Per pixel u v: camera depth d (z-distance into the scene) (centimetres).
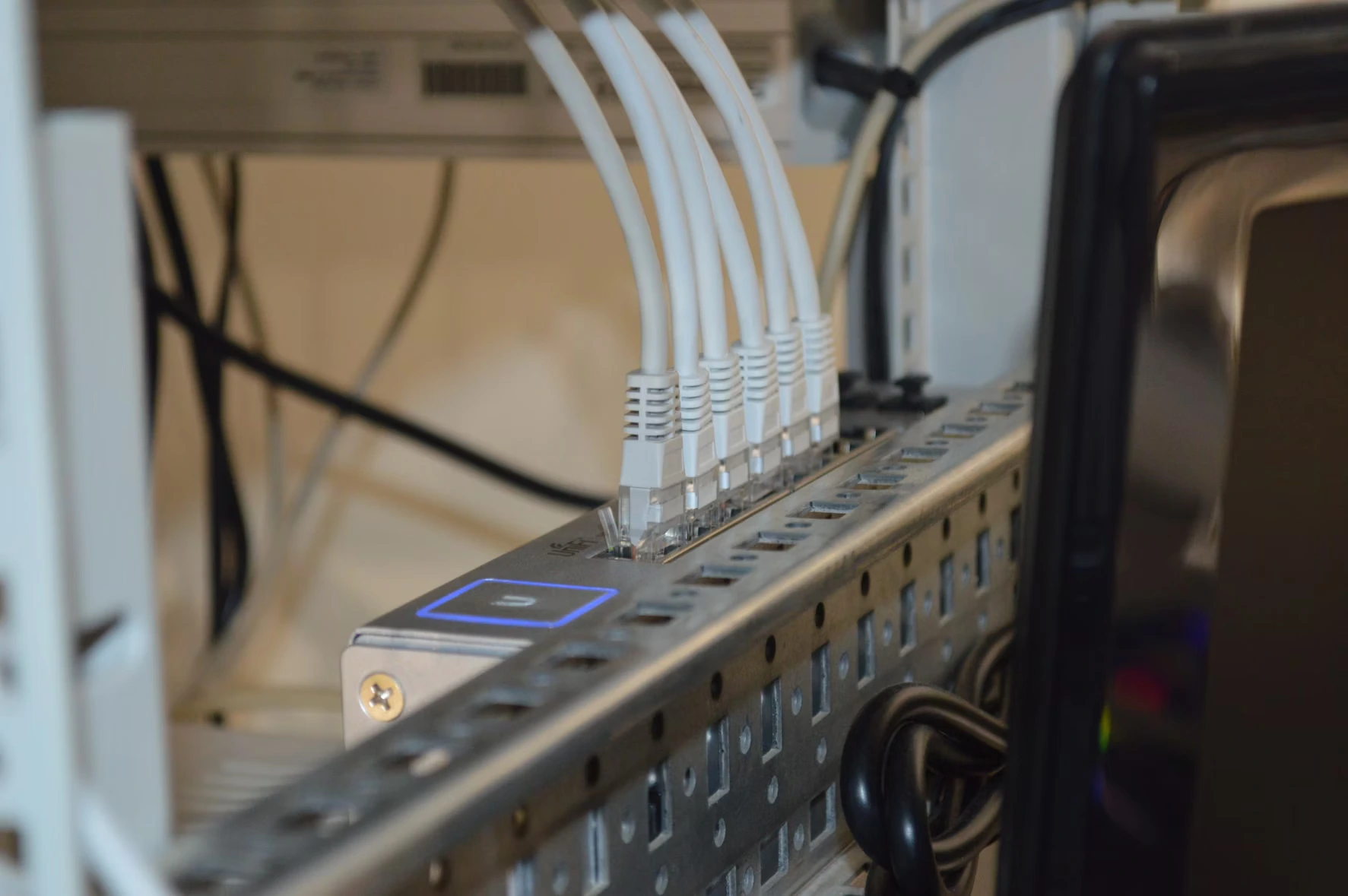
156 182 90
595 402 100
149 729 19
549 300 99
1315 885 32
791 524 37
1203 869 27
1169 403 24
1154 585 25
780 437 44
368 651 31
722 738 33
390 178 101
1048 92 61
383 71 62
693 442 38
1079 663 24
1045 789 25
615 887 29
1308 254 29
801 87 58
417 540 105
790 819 37
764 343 43
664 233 38
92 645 18
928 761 37
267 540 106
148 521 18
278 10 63
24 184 16
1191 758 26
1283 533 29
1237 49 25
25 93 16
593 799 28
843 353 73
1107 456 23
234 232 97
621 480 37
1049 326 24
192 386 106
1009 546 53
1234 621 27
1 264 16
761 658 35
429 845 21
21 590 17
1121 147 23
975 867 40
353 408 92
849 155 64
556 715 24
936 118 64
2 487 17
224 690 98
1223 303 26
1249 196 26
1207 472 26
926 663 45
